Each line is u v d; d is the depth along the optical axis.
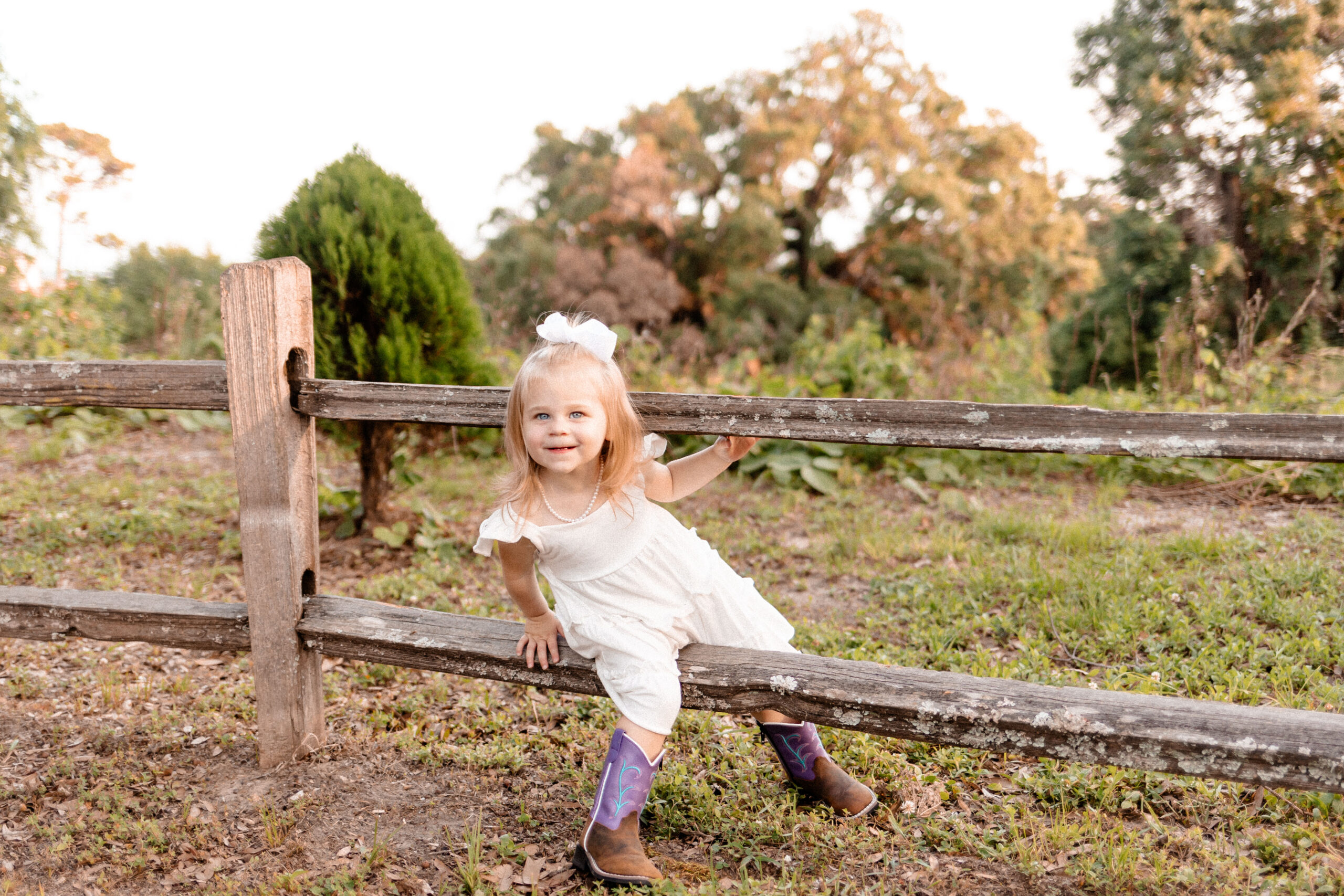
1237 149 13.57
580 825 2.39
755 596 2.41
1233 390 7.05
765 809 2.39
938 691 2.02
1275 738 1.77
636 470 2.21
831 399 2.16
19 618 2.78
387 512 5.29
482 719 3.02
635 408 2.30
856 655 3.40
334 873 2.19
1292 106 12.95
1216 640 3.27
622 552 2.18
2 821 2.45
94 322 10.41
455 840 2.33
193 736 2.90
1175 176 13.91
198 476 6.67
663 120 35.44
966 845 2.21
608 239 34.59
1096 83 15.23
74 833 2.38
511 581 2.23
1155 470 6.24
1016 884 2.06
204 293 11.63
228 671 3.45
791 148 33.31
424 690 3.25
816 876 2.15
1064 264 30.11
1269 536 4.59
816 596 4.29
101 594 2.81
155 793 2.54
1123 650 3.28
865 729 2.07
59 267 10.96
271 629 2.62
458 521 5.51
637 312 30.78
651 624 2.18
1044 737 1.93
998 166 34.03
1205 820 2.27
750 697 2.15
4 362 2.71
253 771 2.67
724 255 33.69
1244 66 13.70
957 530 4.99
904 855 2.18
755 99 35.53
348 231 4.74
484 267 32.12
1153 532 4.94
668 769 2.62
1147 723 1.86
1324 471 5.61
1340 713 2.56
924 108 35.25
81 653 3.59
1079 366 12.54
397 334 4.79
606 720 2.98
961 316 25.59
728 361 9.05
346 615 2.59
